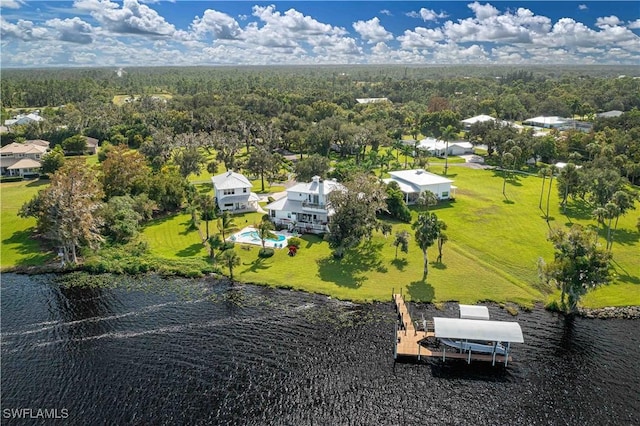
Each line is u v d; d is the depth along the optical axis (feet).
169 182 349.82
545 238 293.84
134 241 290.15
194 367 175.83
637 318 209.97
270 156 428.15
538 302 223.51
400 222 322.55
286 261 263.90
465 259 265.13
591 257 209.97
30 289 237.45
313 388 165.78
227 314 213.25
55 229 260.21
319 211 305.94
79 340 193.26
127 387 165.07
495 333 177.88
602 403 159.43
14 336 196.03
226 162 456.45
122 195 336.08
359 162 485.56
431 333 196.95
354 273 249.96
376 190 282.15
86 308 219.20
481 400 161.27
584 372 174.91
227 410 155.12
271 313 214.07
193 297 228.84
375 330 200.64
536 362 180.75
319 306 219.82
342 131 534.37
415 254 271.69
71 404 156.97
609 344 191.72
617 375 172.96
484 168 488.02
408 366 177.99
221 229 305.12
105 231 295.07
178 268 256.11
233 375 171.63
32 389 163.84
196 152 441.27
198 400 159.22
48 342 191.72
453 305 220.02
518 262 260.83
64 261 263.08
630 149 458.09
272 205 321.52
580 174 347.36
